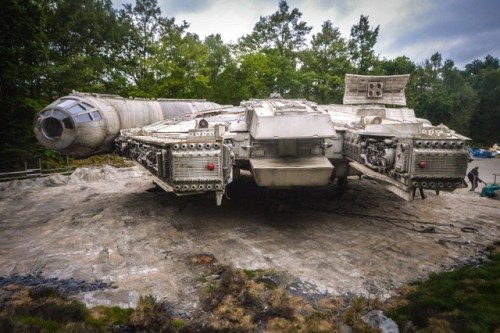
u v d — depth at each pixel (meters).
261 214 10.66
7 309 5.00
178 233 8.87
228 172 7.99
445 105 52.88
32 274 6.52
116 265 6.92
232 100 34.53
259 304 5.47
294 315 5.14
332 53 44.62
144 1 33.09
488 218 10.15
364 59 43.94
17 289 5.91
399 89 14.00
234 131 9.92
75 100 10.76
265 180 8.84
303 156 9.90
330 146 9.98
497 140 53.91
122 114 11.88
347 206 11.59
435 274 6.30
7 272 6.59
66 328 4.59
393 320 4.97
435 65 66.94
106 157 27.22
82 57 25.05
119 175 18.30
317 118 8.93
